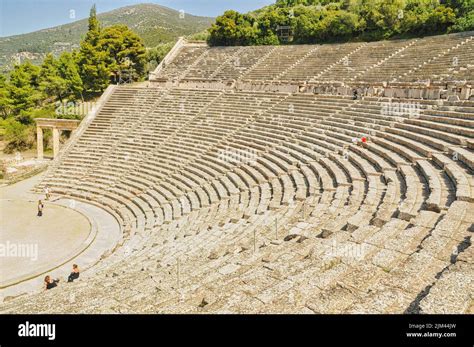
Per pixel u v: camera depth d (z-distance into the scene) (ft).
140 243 62.75
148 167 102.37
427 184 45.01
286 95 115.85
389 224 34.12
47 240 73.31
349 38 154.81
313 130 85.30
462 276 21.72
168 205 80.74
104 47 181.37
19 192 106.63
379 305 20.79
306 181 62.23
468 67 84.58
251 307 22.30
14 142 156.56
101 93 176.04
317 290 23.53
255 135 95.45
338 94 105.29
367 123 75.87
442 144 53.47
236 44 184.65
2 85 181.27
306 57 140.67
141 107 138.00
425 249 26.96
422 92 82.33
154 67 200.13
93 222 83.87
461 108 63.72
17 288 54.80
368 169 55.88
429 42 113.09
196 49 182.19
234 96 127.44
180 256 43.45
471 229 30.17
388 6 141.90
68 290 38.81
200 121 117.50
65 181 107.86
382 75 105.09
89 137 126.82
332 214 43.68
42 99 182.60
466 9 130.00
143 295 29.68
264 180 69.87
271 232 43.29
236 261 34.63
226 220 56.70
